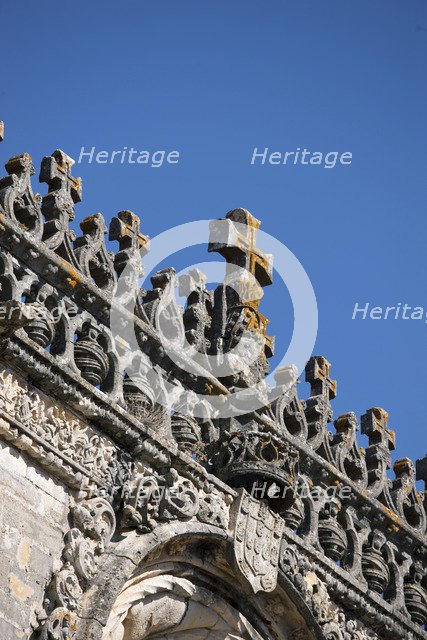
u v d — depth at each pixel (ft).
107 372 100.48
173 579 102.12
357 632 111.65
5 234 97.50
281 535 105.91
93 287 100.42
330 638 108.78
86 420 99.04
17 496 95.25
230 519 103.76
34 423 96.48
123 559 97.91
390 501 116.37
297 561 107.65
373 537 114.93
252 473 104.53
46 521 96.22
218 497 103.45
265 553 104.73
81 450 98.43
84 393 98.43
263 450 105.60
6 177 99.19
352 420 115.34
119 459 100.12
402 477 118.73
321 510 111.86
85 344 99.71
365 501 114.01
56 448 97.19
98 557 97.66
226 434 105.70
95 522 97.66
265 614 106.63
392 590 114.93
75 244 101.91
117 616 99.04
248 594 104.99
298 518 108.47
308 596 107.55
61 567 96.07
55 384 97.04
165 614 101.76
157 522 100.48
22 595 94.07
